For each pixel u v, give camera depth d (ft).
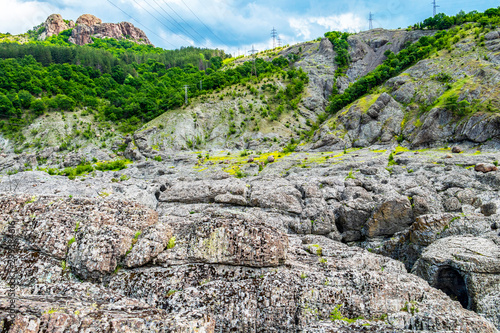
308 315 55.77
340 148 287.48
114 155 336.08
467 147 222.89
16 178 188.55
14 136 374.02
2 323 36.76
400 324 54.19
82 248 60.80
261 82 509.35
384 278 61.21
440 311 56.08
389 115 294.46
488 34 347.97
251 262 61.93
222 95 458.09
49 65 558.97
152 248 63.05
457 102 251.19
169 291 57.98
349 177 168.25
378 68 408.05
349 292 58.49
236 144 369.30
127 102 463.83
